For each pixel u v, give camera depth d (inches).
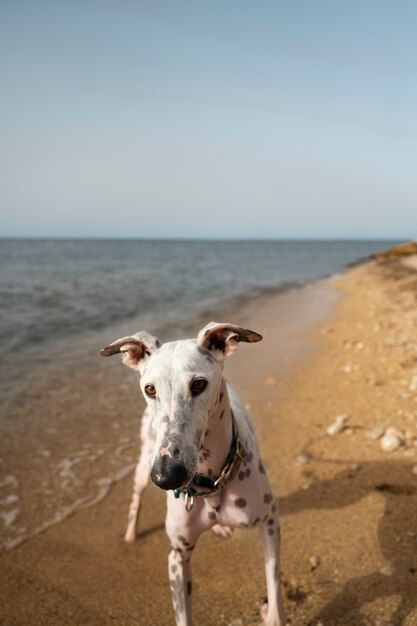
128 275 312.2
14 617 30.5
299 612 29.0
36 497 43.8
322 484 43.3
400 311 134.1
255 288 231.0
